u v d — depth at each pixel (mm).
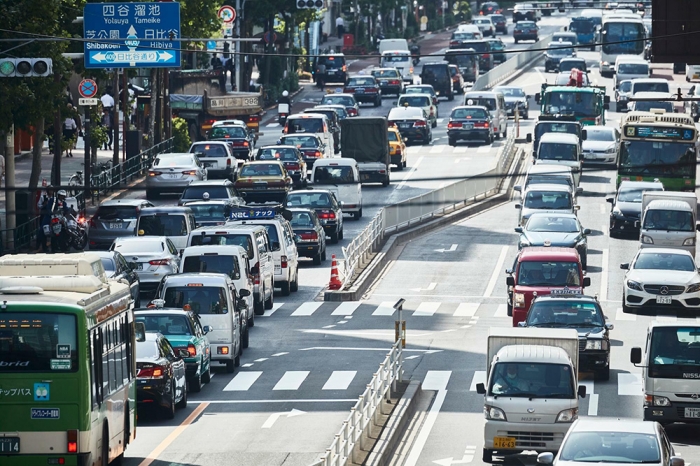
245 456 72625
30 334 62594
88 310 63562
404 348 109250
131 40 141000
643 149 178625
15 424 62500
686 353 80750
